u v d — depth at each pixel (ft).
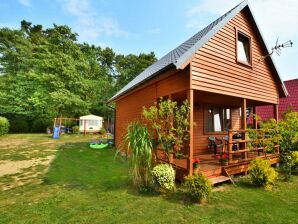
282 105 46.09
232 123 36.32
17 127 76.33
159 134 18.47
